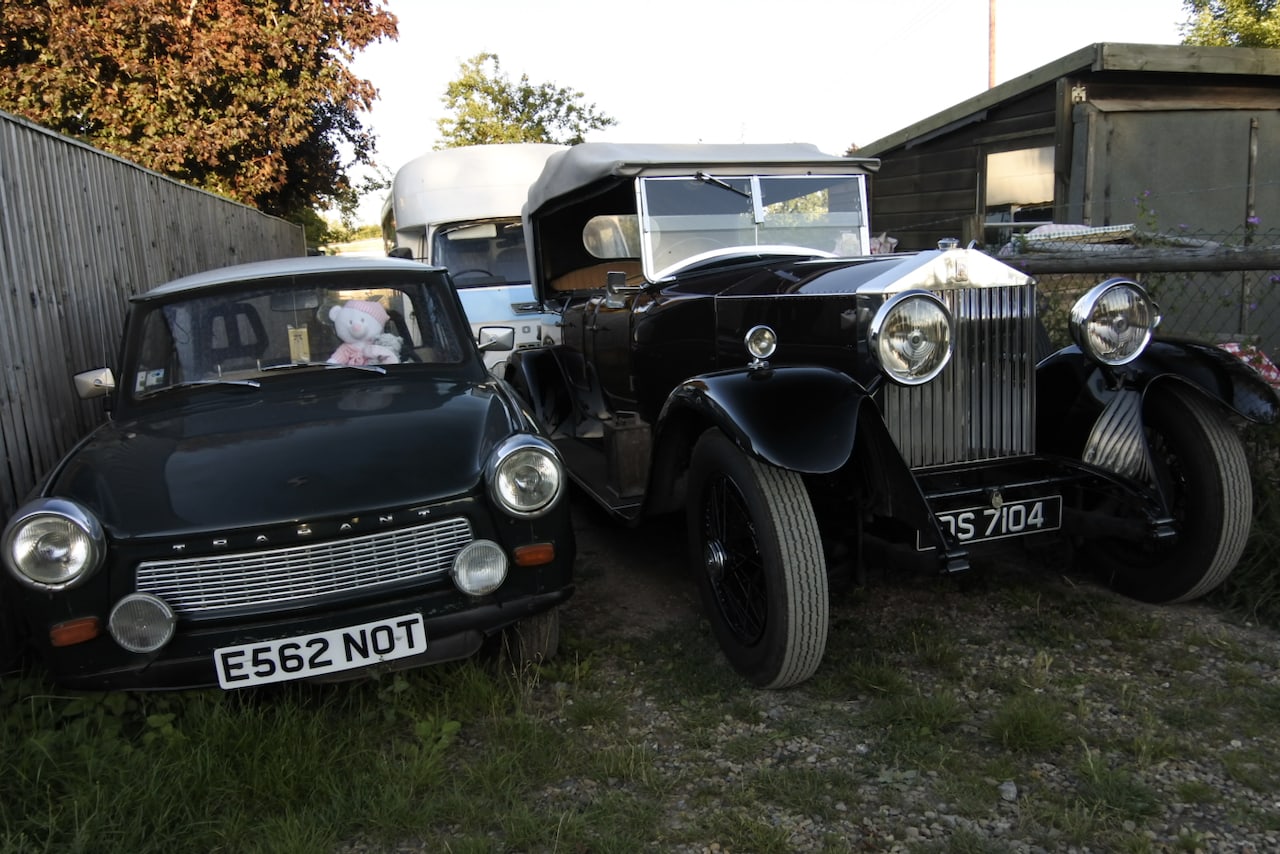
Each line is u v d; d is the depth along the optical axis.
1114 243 6.03
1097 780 2.36
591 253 5.12
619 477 4.01
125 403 3.46
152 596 2.56
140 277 5.49
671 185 4.12
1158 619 3.38
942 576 3.88
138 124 11.45
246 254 9.19
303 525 2.62
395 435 2.96
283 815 2.40
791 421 2.80
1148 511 3.10
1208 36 16.69
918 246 10.35
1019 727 2.62
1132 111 8.12
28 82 10.80
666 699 3.01
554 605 2.90
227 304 3.67
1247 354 3.56
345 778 2.55
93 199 4.79
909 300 2.77
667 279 4.07
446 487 2.76
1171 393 3.30
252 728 2.67
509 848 2.27
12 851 2.24
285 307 3.69
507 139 19.80
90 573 2.53
